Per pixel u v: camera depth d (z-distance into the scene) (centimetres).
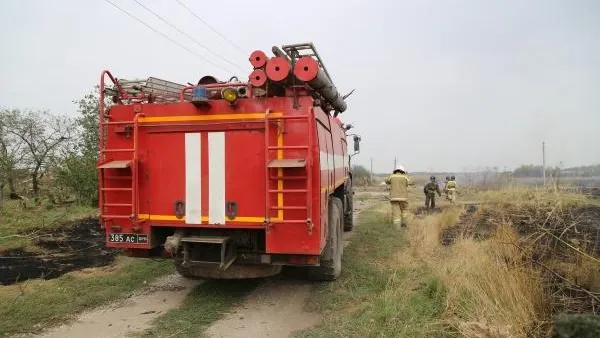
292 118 512
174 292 631
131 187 552
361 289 614
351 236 1070
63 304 560
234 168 528
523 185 1600
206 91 534
